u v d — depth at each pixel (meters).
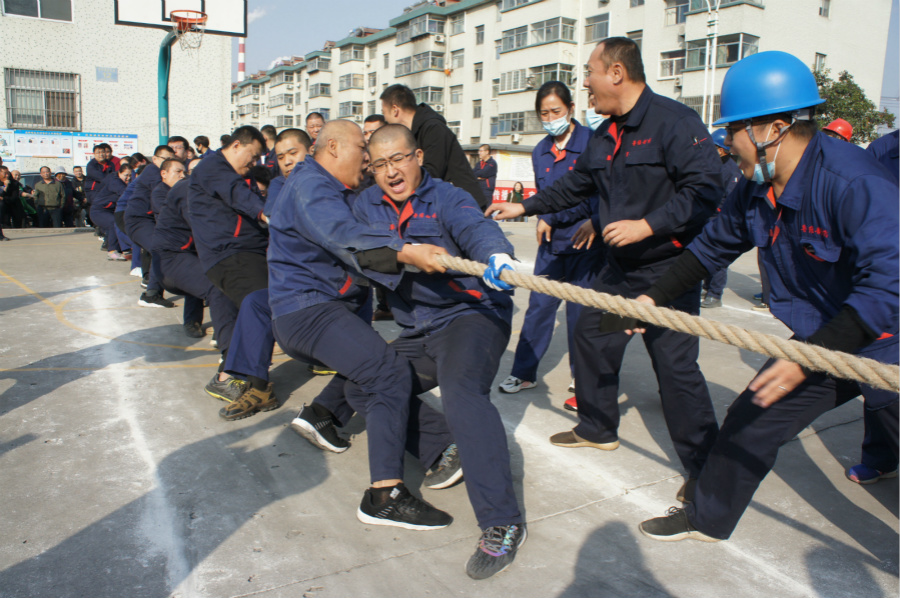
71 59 17.27
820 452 3.23
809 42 26.06
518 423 3.63
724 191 2.65
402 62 43.44
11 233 12.94
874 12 28.31
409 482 2.94
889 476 2.92
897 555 2.36
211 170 3.87
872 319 1.79
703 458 2.72
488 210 3.43
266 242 4.03
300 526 2.52
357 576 2.22
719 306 6.75
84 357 4.69
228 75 18.97
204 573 2.21
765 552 2.38
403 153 2.64
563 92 3.93
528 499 2.77
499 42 36.53
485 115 37.72
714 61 22.41
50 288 7.28
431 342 2.71
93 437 3.30
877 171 1.89
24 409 3.65
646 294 2.45
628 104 2.78
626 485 2.89
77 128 17.59
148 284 6.55
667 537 2.45
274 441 3.32
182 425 3.49
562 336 5.61
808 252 2.06
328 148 3.00
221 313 4.06
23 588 2.11
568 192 3.23
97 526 2.48
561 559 2.33
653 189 2.78
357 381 2.71
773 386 1.83
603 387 3.15
